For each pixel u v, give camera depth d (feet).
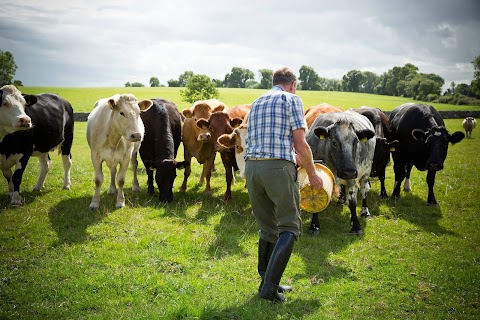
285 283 16.87
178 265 18.39
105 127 25.59
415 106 31.68
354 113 27.37
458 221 25.30
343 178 21.26
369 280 17.31
